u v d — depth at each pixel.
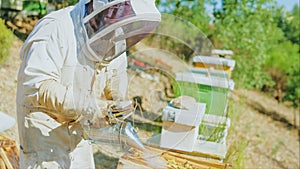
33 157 2.03
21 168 2.12
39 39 1.91
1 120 2.57
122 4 1.83
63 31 1.93
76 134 2.13
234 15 5.92
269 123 6.31
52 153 2.04
